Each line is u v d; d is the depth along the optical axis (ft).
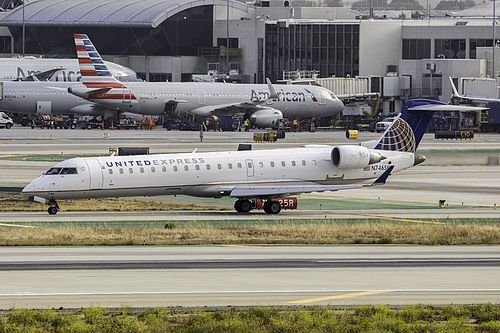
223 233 552.00
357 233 564.30
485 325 306.96
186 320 310.24
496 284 387.55
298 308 331.98
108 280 382.83
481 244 527.81
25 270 404.77
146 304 335.26
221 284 378.12
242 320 309.63
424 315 322.14
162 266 423.23
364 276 403.13
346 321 309.01
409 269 424.87
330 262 444.14
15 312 310.45
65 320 299.99
